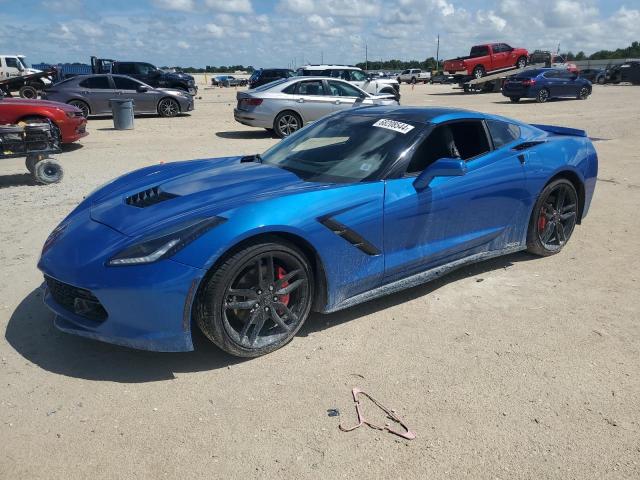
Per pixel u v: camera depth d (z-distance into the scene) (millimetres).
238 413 2627
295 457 2332
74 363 3057
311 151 3939
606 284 4172
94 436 2465
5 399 2723
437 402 2715
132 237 2893
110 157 9992
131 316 2775
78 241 3027
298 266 3127
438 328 3479
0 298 3861
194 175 3768
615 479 2223
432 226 3711
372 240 3396
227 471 2254
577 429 2520
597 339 3338
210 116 18703
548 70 23641
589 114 17516
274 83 13305
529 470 2268
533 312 3703
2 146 7258
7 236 5277
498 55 31484
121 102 14414
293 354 3162
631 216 6055
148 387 2836
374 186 3412
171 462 2305
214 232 2793
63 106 10695
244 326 2998
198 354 3160
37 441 2430
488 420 2580
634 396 2771
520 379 2914
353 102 13625
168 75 22516
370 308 3768
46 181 7645
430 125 3811
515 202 4230
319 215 3131
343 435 2471
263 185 3391
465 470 2264
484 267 4539
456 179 3789
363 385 2857
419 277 3770
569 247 5031
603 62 67312
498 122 4297
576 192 4828
